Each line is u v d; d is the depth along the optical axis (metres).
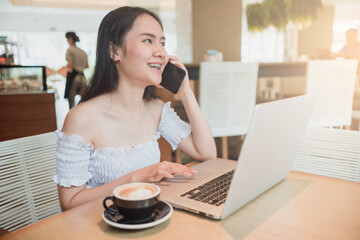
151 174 0.91
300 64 3.01
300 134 0.91
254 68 2.61
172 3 8.64
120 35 0.98
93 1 9.91
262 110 0.63
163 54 0.99
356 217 0.70
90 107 1.01
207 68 2.46
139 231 0.64
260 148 0.69
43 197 1.21
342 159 1.30
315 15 4.55
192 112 1.23
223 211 0.67
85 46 11.87
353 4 8.60
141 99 1.09
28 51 11.43
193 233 0.63
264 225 0.66
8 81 3.23
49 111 3.07
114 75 1.03
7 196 1.09
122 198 0.62
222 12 5.12
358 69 3.46
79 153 0.94
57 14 11.34
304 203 0.78
